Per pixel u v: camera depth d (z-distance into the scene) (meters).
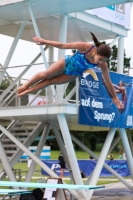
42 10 28.84
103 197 36.25
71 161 26.86
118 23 33.78
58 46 12.65
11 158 32.59
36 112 27.77
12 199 29.83
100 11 32.22
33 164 31.86
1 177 32.16
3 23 33.12
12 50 31.78
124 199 35.09
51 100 29.81
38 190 28.11
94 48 12.38
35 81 13.36
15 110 28.94
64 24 29.30
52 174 27.73
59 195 26.56
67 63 12.81
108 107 29.41
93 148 126.62
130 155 32.94
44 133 33.94
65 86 26.94
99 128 39.06
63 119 26.89
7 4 27.88
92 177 28.72
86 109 27.36
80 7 28.02
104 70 12.48
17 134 34.47
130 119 32.25
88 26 32.75
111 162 53.97
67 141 26.88
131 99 32.34
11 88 30.75
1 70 31.11
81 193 26.50
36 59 36.28
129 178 53.12
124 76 31.75
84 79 27.33
